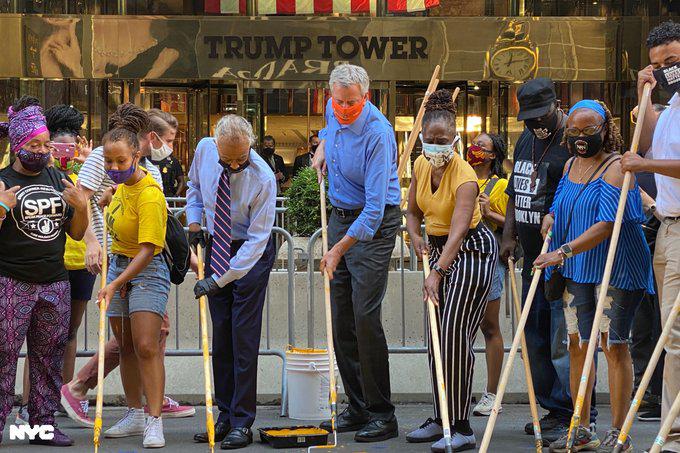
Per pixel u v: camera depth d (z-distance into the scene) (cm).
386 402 721
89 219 729
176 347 913
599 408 872
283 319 955
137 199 670
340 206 725
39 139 660
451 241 652
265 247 700
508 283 932
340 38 1716
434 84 706
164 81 1734
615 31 1734
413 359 918
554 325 695
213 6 1711
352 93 683
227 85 1733
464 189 661
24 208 670
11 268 671
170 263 699
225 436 717
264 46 1716
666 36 612
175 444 708
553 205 675
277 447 691
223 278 680
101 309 643
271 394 884
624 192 602
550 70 1733
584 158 657
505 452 678
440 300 693
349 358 745
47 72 1719
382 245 710
